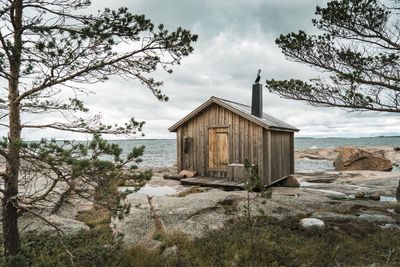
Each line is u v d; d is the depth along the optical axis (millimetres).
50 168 3723
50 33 4301
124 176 3857
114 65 4918
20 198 4449
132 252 5457
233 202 9750
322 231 7297
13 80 4488
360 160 25234
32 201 4234
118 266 5012
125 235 6742
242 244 6152
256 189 12672
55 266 4930
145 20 4695
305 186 16453
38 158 3600
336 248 6152
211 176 15500
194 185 14180
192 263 5355
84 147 3441
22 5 4367
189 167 16312
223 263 5344
